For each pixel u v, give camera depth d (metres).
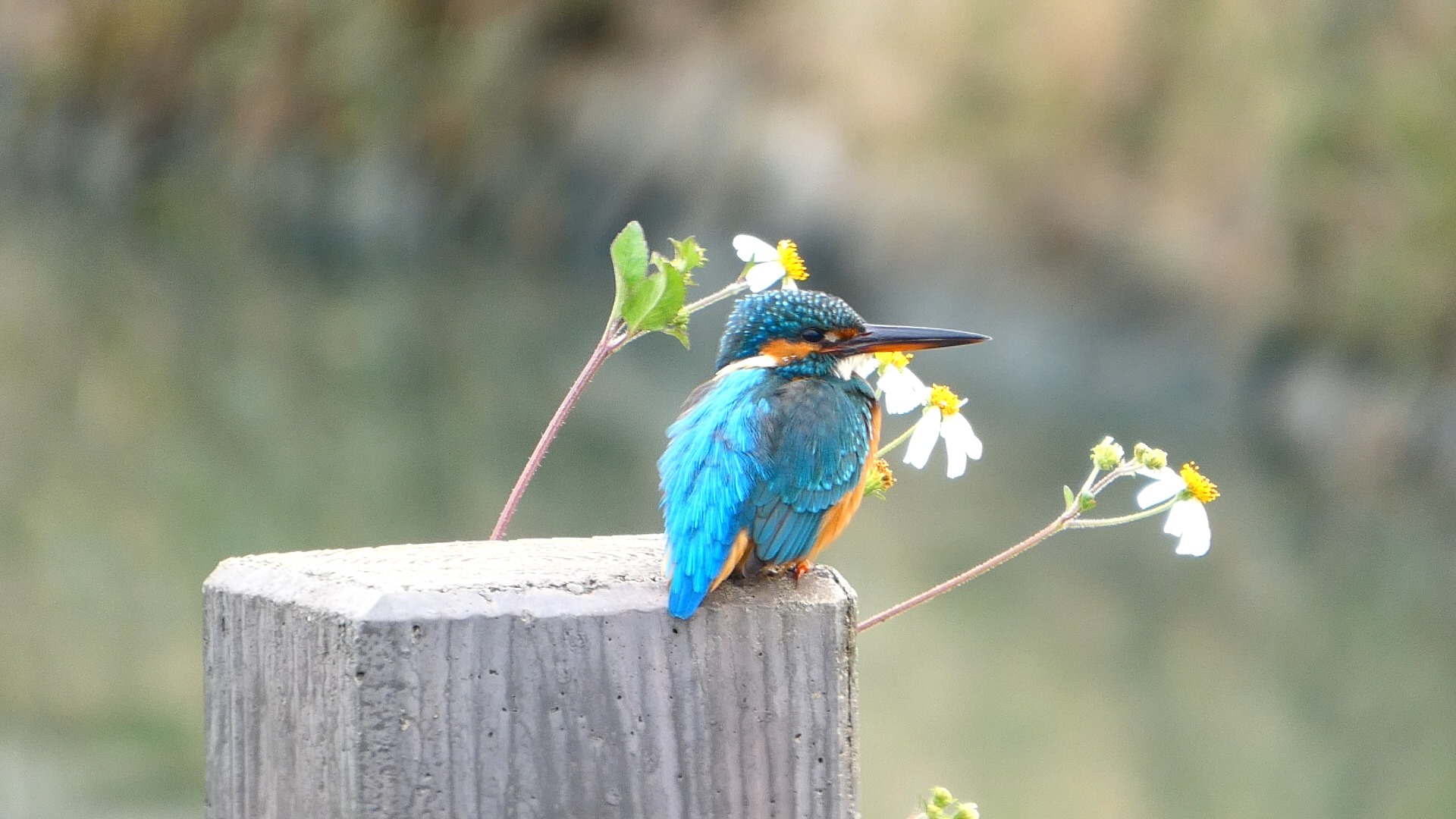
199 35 34.69
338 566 2.50
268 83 33.59
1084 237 20.84
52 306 25.58
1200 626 11.58
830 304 3.58
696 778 2.38
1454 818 8.90
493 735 2.28
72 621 10.91
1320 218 18.11
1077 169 21.30
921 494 15.34
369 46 32.16
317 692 2.32
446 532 13.45
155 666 10.24
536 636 2.29
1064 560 13.20
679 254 3.28
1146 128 20.70
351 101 32.34
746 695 2.40
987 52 22.69
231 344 23.23
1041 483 15.70
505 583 2.34
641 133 27.86
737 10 27.86
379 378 21.06
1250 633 11.46
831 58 25.31
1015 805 8.55
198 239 32.53
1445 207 17.14
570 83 29.80
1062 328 20.61
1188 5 20.25
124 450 16.48
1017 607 11.95
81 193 35.38
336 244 31.75
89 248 31.08
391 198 31.69
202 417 18.36
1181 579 12.71
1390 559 13.50
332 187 32.31
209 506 14.23
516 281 29.16
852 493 3.24
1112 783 8.86
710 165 26.39
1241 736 9.59
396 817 2.24
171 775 8.81
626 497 14.56
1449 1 17.78
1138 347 19.80
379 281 29.03
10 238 31.66
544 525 13.55
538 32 30.44
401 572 2.42
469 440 17.28
